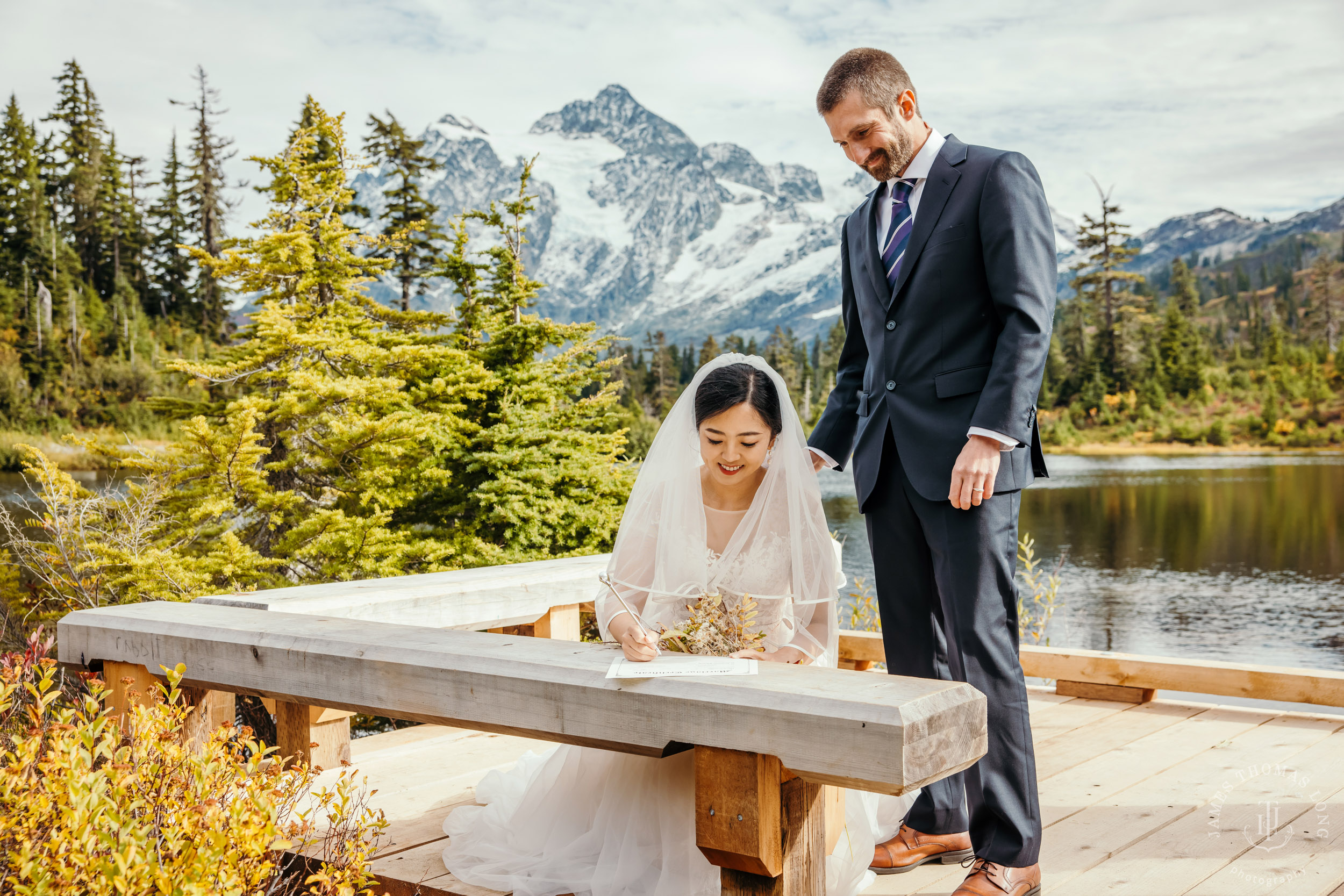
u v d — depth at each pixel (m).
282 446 11.51
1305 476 50.47
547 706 1.74
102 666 2.54
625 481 12.27
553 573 3.55
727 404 2.19
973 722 1.50
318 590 3.03
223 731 1.83
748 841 1.52
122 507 9.17
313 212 12.14
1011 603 2.11
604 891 2.08
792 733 1.44
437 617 3.12
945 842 2.32
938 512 2.12
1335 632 20.98
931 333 2.18
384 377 11.86
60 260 45.38
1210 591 26.02
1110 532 36.00
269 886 1.99
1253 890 2.13
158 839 1.57
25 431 28.73
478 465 11.66
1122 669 3.82
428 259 25.67
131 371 33.31
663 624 2.31
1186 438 63.19
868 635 4.00
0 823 1.60
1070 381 67.06
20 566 8.62
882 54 2.21
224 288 12.05
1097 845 2.40
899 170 2.23
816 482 2.32
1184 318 68.50
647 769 2.10
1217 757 3.12
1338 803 2.68
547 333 12.81
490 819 2.42
